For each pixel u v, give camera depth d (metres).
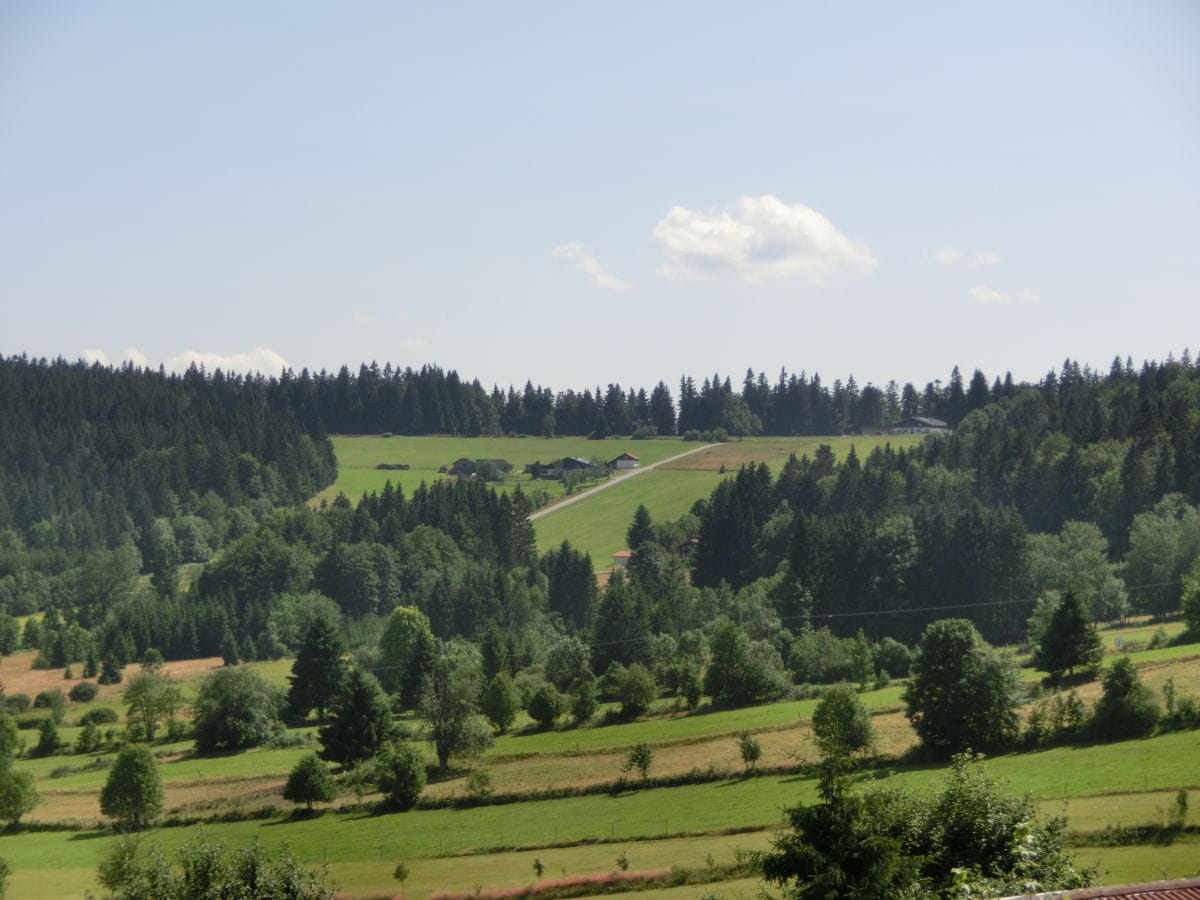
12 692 143.38
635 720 103.00
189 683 146.50
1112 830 51.72
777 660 114.00
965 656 76.31
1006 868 26.75
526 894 53.47
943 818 28.08
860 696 100.31
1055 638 91.50
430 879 58.78
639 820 68.19
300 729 117.94
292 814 79.12
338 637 124.69
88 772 99.19
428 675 94.81
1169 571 133.12
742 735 81.81
